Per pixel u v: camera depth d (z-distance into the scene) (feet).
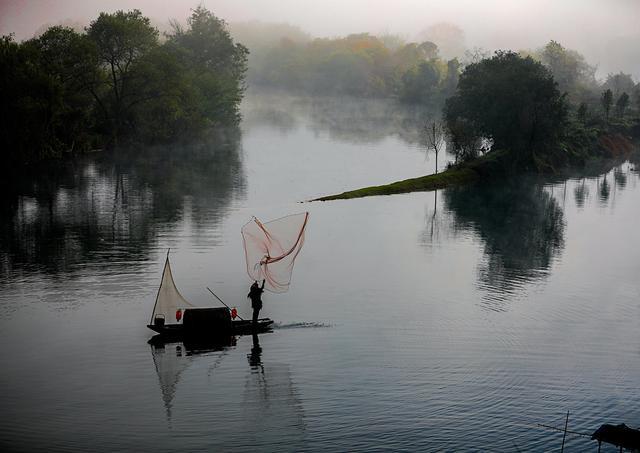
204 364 102.58
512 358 106.63
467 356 107.14
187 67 513.86
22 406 88.12
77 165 353.31
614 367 103.55
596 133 536.01
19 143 341.00
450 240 199.62
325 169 361.71
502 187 326.44
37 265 157.99
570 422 84.28
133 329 117.08
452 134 378.12
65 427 82.64
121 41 415.44
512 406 88.99
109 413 86.38
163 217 221.66
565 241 202.08
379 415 86.02
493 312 131.23
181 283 145.18
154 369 100.53
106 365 101.76
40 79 341.41
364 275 156.97
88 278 147.84
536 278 158.30
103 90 443.32
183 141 480.23
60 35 395.34
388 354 107.45
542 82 402.31
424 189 309.22
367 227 215.51
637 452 72.08
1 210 229.25
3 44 350.64
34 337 112.78
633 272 165.37
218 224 211.00
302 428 82.28
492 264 171.01
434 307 133.69
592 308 134.72
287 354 106.93
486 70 406.82
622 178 375.86
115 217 220.23
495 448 77.87
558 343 114.01
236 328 116.88
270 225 128.47
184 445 78.33
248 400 90.38
